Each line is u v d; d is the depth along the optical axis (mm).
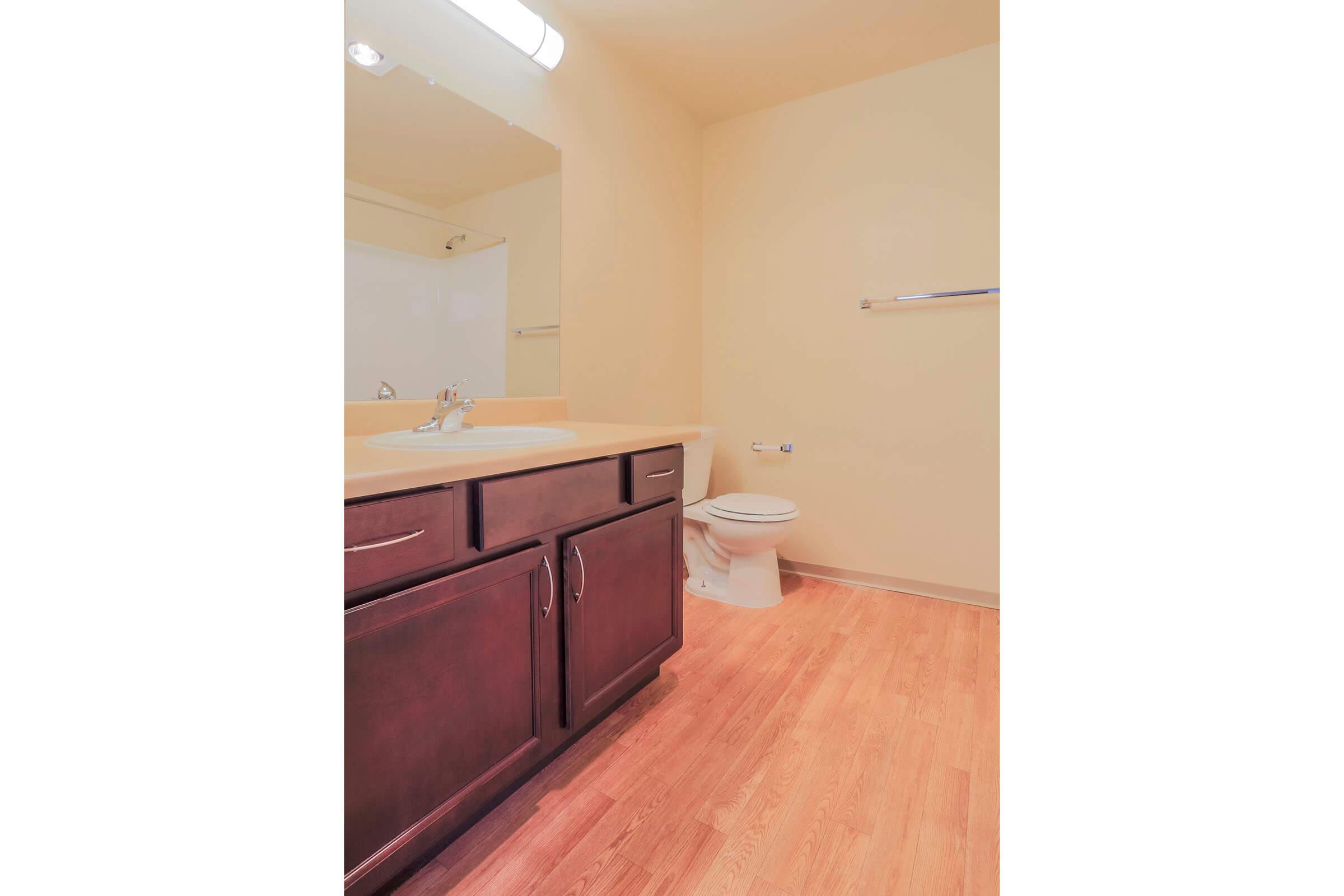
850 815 1208
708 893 1022
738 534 2357
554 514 1265
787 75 2514
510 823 1183
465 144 1771
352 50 1505
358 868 911
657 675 1729
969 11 2088
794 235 2770
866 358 2623
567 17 2096
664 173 2684
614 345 2393
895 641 2072
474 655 1097
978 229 2355
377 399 1588
